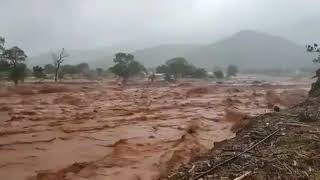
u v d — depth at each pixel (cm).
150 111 4747
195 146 2738
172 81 12256
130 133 3344
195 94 7394
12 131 3284
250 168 1669
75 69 13750
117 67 11806
